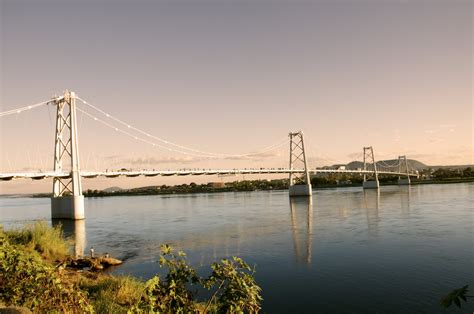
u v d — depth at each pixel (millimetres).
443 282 22781
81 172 78688
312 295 21172
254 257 32469
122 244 42406
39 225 24594
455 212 60875
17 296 7586
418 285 22328
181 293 6781
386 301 19750
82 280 15727
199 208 106062
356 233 43812
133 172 87812
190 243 41875
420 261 28344
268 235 45781
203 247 38781
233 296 6656
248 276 6945
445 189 142375
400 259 29266
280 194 190875
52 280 7621
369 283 23078
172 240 44656
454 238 37312
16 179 70938
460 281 22875
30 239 23359
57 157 80188
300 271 26828
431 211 64250
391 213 64625
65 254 25438
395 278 23984
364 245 35875
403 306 18938
